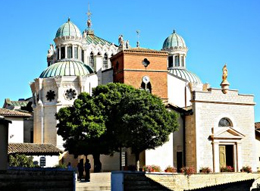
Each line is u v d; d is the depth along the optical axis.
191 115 62.16
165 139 54.56
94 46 93.81
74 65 81.00
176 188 47.69
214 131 62.16
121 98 58.03
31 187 35.41
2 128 33.84
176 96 76.31
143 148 54.59
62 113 60.34
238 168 63.03
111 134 57.34
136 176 42.03
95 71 81.25
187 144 62.50
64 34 83.88
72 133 57.41
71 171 38.69
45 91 78.88
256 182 50.25
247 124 65.06
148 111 53.81
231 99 64.19
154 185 44.22
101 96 58.50
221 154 62.69
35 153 63.25
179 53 93.94
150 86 71.50
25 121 84.62
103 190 43.91
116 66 73.94
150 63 71.88
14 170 34.75
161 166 60.34
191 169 51.75
